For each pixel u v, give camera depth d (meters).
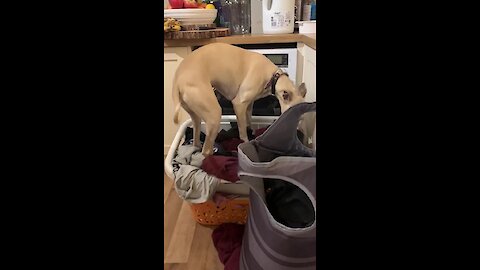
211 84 1.04
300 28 1.65
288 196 1.03
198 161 1.11
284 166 0.77
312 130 1.13
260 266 0.85
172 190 1.41
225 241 1.14
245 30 1.95
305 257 0.80
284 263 0.80
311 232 0.77
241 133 1.15
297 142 1.00
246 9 1.94
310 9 1.82
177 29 1.54
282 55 1.57
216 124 1.01
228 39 1.56
